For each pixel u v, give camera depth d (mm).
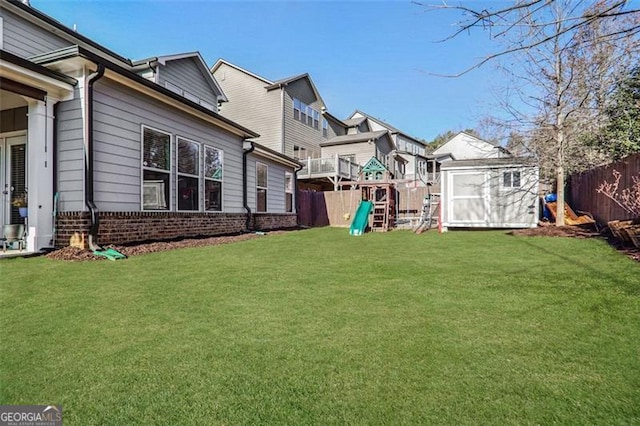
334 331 2561
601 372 1941
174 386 1839
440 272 4598
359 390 1792
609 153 9414
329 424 1536
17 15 8211
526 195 11125
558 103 9102
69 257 5430
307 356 2164
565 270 4566
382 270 4773
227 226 10055
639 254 5508
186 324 2711
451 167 11820
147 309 3070
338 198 17344
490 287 3771
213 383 1866
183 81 13734
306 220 17406
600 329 2547
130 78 6539
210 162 9391
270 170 13070
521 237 8711
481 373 1945
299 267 5008
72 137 6012
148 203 7320
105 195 6344
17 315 2893
